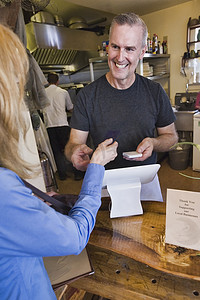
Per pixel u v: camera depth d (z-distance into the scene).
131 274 0.80
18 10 1.43
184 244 0.80
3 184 0.44
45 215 0.47
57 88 3.20
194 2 3.27
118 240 0.88
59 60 4.09
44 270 0.60
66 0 3.06
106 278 0.79
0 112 0.46
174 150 3.28
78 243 0.53
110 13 3.87
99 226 0.97
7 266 0.48
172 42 3.67
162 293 0.72
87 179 0.69
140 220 0.99
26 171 0.56
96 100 1.30
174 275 0.71
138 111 1.28
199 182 2.96
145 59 3.70
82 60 4.24
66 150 1.31
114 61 1.15
